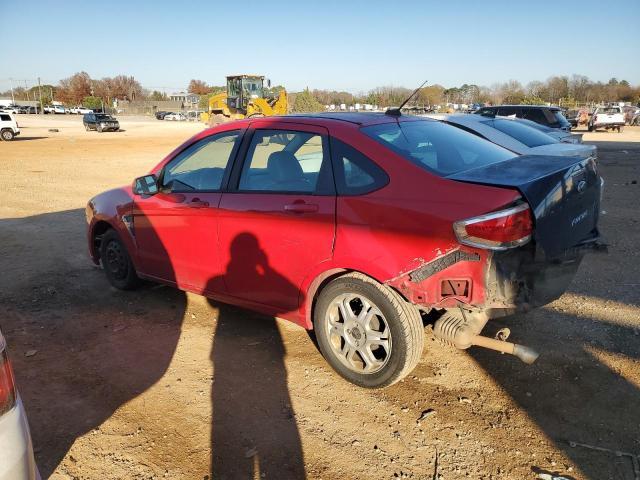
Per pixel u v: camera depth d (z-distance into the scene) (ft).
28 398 11.34
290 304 12.36
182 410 10.90
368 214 10.61
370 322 11.06
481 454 9.45
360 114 13.01
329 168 11.51
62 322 15.20
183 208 14.17
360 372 11.42
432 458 9.39
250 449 9.68
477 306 9.71
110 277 17.74
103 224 17.44
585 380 11.59
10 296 17.26
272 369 12.45
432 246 9.82
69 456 9.53
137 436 10.09
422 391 11.41
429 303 10.02
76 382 12.00
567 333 13.73
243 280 13.14
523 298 10.15
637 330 13.79
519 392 11.25
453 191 9.96
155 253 15.48
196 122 225.35
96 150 82.43
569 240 10.80
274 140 12.76
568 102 209.36
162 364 12.77
